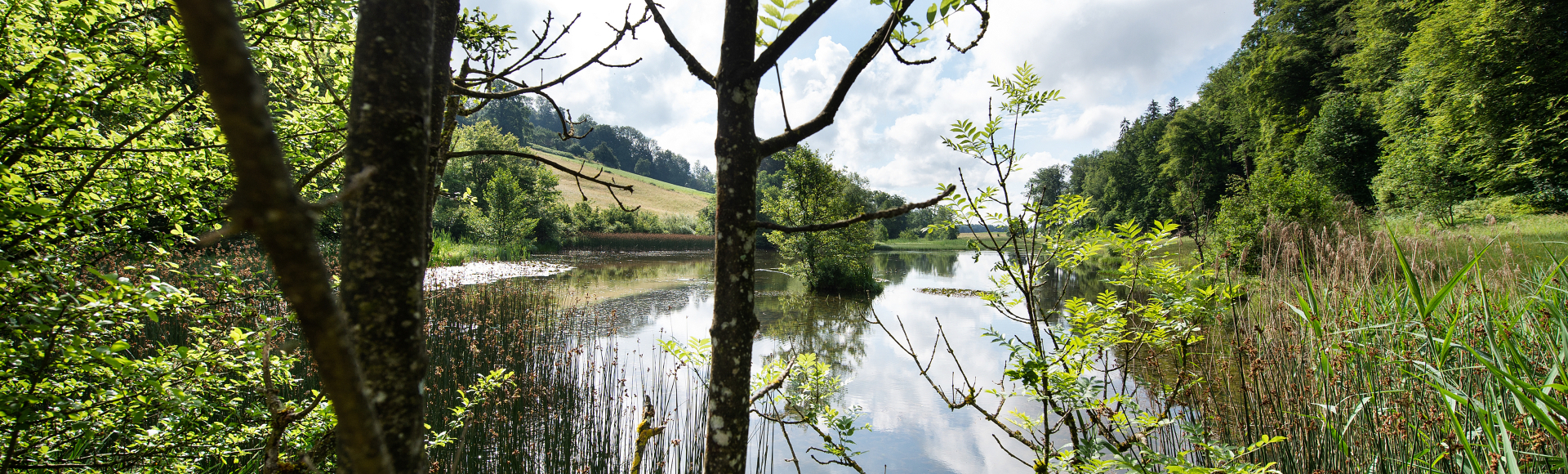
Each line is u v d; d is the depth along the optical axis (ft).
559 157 292.81
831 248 68.08
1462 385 10.82
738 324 4.98
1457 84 66.80
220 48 0.92
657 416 22.66
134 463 9.41
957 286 72.79
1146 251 8.38
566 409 22.08
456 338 28.78
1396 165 75.25
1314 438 12.38
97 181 9.43
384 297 3.02
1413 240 19.30
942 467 19.56
